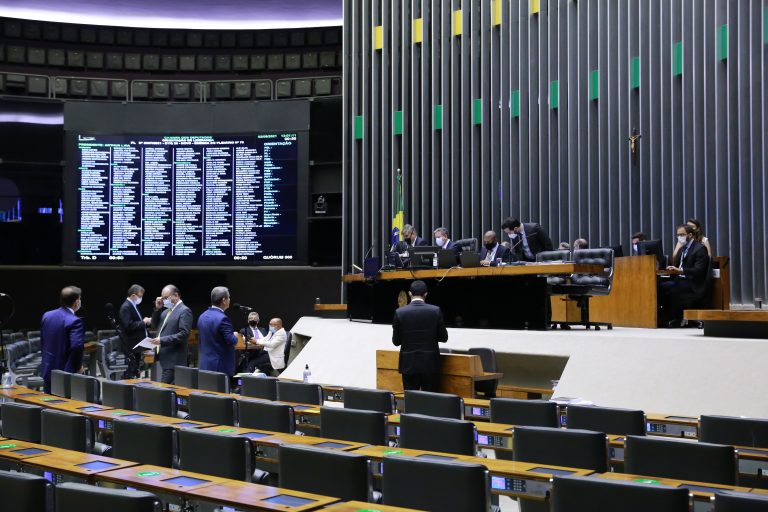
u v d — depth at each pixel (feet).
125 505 8.57
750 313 24.50
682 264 32.55
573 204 44.55
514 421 16.46
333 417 14.64
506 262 29.25
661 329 32.30
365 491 10.46
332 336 34.14
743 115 37.04
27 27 57.47
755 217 36.27
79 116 52.03
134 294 33.58
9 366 36.45
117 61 58.44
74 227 51.75
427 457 11.81
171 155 52.21
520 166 47.01
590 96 44.09
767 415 21.39
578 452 12.27
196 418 17.08
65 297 25.48
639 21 41.73
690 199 39.27
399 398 18.43
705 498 9.25
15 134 58.23
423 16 51.80
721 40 38.37
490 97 49.47
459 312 31.07
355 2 55.06
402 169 52.19
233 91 58.18
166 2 57.98
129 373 33.45
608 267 29.66
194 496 9.70
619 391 24.03
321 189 58.18
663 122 40.50
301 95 57.26
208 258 52.01
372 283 34.65
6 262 57.36
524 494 10.58
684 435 15.29
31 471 11.73
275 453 13.07
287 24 59.93
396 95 52.65
